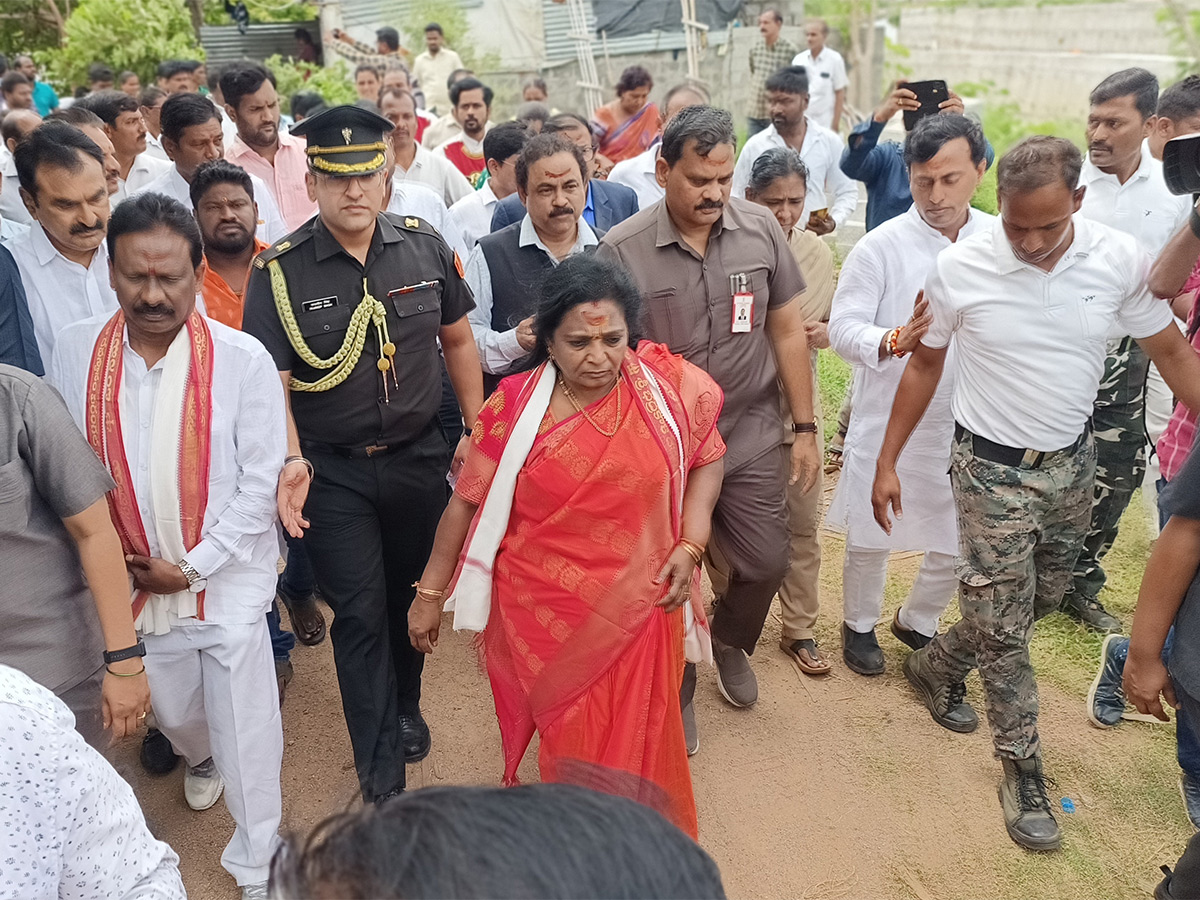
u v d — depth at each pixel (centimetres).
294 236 299
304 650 408
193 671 273
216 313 364
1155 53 1416
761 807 318
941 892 287
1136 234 414
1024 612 300
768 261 314
